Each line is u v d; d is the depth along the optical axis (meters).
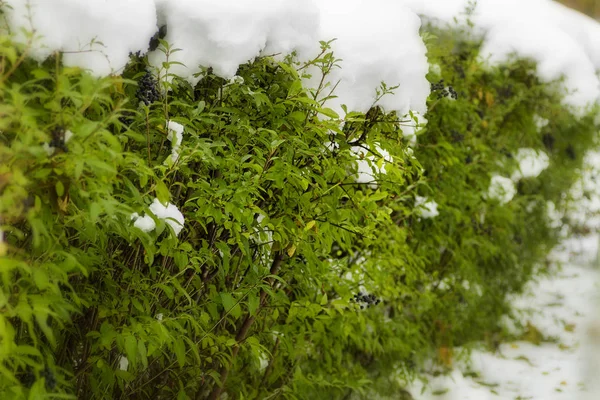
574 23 5.06
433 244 3.08
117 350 2.09
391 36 2.41
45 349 1.88
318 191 2.24
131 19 1.95
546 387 3.28
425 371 3.22
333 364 2.68
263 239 2.21
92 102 1.85
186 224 2.17
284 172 2.12
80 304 1.97
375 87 2.36
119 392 2.16
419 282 3.11
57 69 1.81
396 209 2.71
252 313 2.18
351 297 2.51
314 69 2.27
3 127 1.73
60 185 1.78
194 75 2.10
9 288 1.80
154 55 2.09
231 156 2.10
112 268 2.03
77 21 1.88
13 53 1.74
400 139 2.53
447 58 3.13
